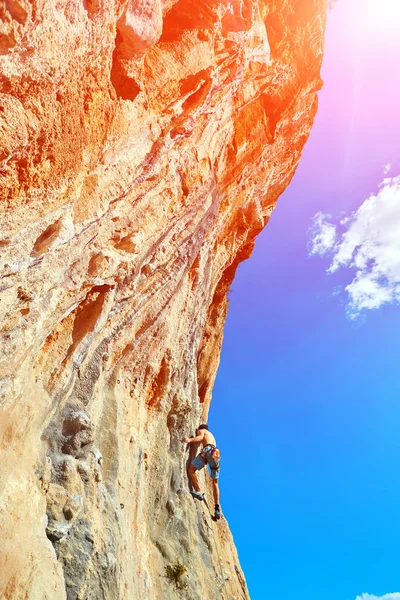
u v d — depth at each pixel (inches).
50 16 141.6
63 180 185.6
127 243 249.9
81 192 204.5
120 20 191.9
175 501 347.6
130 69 219.6
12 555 147.2
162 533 318.0
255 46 375.6
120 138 226.2
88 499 214.5
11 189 158.2
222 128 374.3
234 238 518.0
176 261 336.5
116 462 251.9
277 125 466.9
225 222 468.8
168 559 305.4
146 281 294.7
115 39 202.5
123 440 275.6
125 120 227.8
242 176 455.2
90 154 205.6
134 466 282.5
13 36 127.1
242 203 497.4
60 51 154.9
